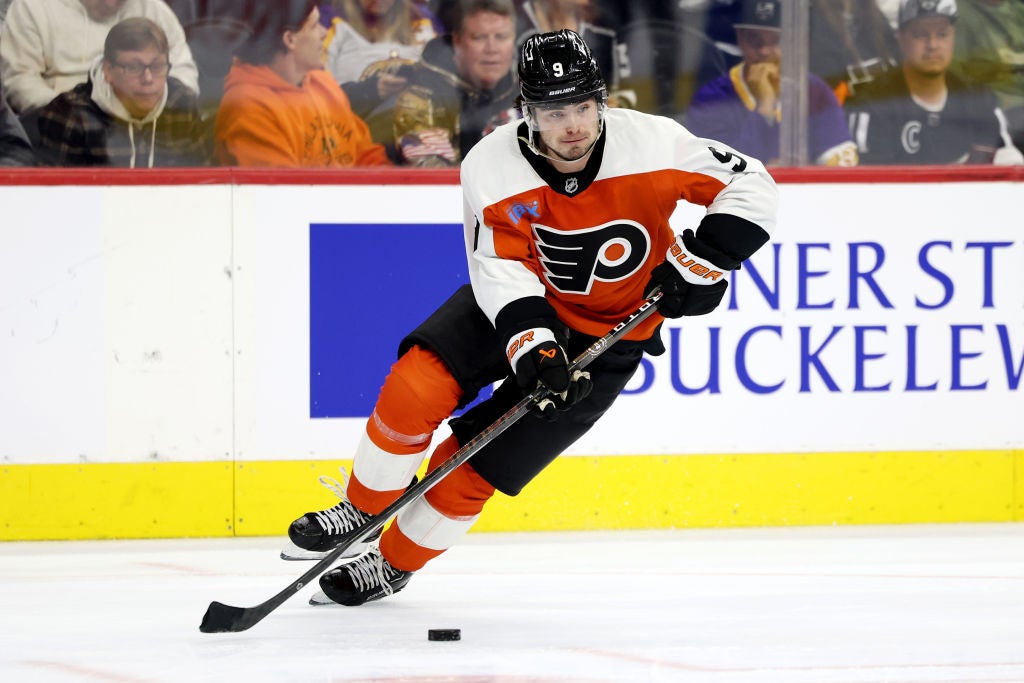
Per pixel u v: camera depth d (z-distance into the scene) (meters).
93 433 15.17
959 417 16.08
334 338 15.38
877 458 15.95
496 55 17.36
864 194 15.84
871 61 17.42
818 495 15.90
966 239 16.03
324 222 15.33
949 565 13.06
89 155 16.98
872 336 15.91
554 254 9.32
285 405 15.36
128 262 15.14
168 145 17.09
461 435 9.91
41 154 16.91
